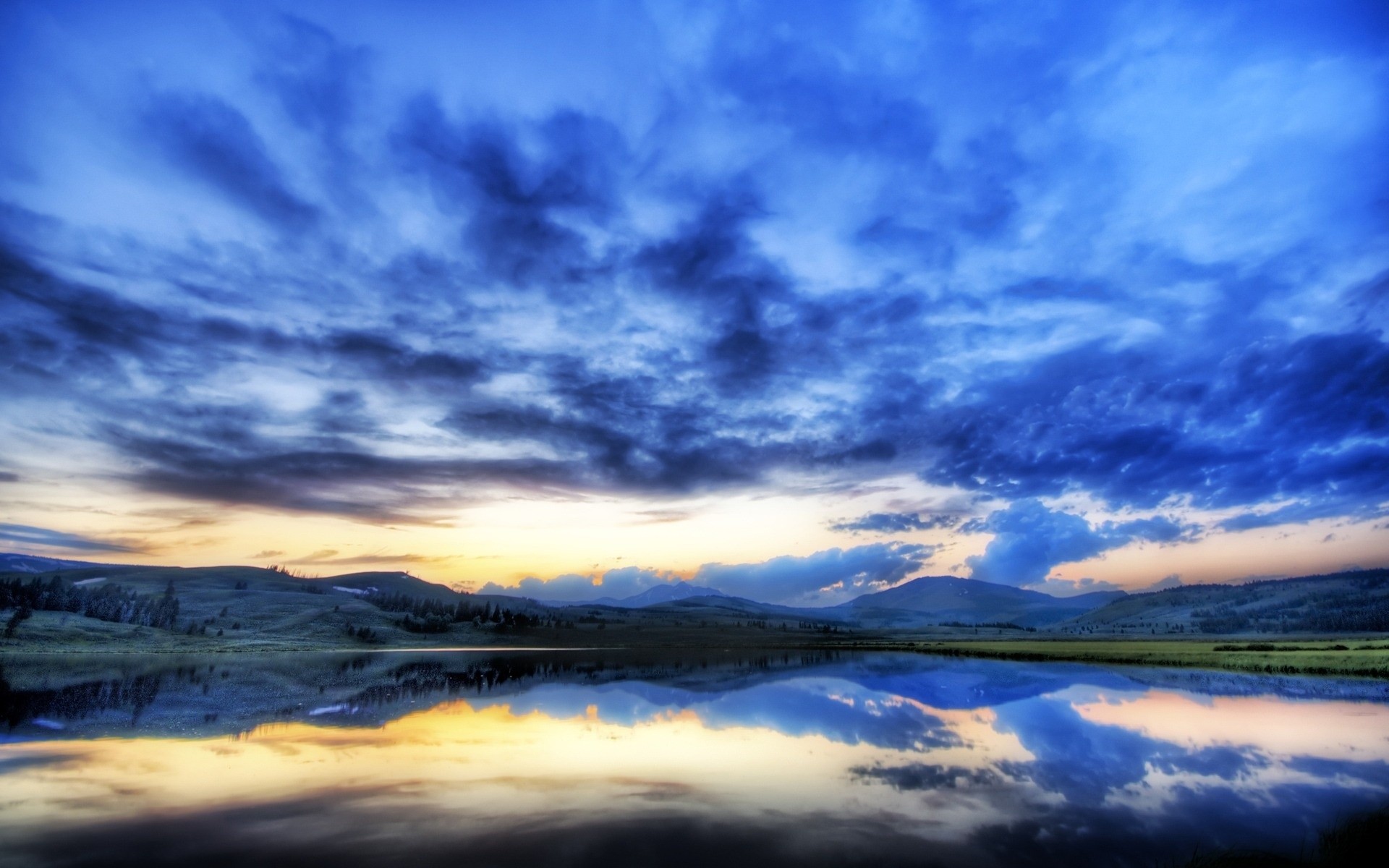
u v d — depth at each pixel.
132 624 146.62
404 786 17.91
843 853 12.91
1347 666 56.88
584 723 30.66
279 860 12.27
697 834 13.98
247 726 28.70
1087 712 34.25
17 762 20.78
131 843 13.16
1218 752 23.14
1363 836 13.54
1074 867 12.23
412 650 144.50
